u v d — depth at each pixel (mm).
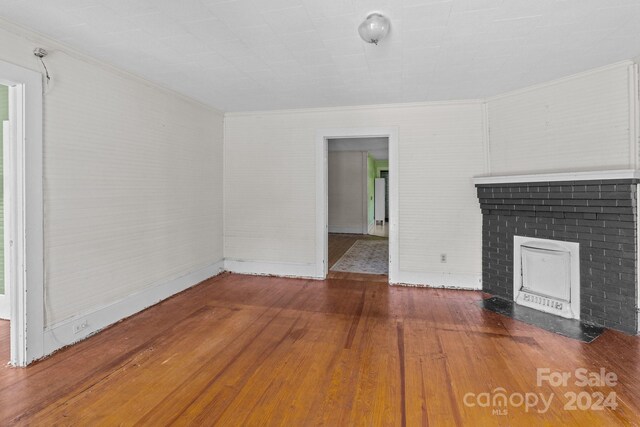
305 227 4594
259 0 1939
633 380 2102
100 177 2877
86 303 2758
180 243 3951
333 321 3086
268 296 3811
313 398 1939
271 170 4676
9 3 1956
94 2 1954
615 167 2889
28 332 2295
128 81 3160
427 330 2871
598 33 2344
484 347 2549
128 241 3188
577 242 3043
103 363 2322
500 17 2131
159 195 3598
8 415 1777
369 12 2074
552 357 2389
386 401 1912
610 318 2844
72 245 2633
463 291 3982
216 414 1802
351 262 5594
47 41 2412
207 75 3211
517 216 3549
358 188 9430
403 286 4203
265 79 3316
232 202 4832
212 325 2990
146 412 1815
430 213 4137
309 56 2752
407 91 3670
